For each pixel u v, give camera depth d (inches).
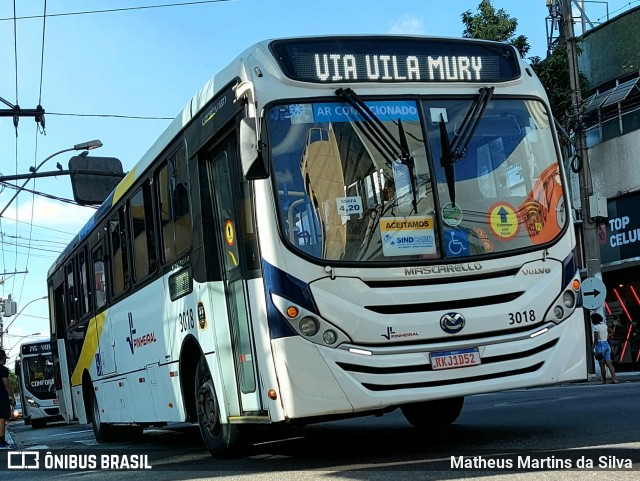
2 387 556.1
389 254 262.5
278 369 254.2
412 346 256.7
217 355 303.9
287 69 273.9
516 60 301.7
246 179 260.2
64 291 610.9
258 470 280.7
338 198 264.5
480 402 554.9
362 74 279.4
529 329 269.4
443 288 262.2
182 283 337.7
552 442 288.4
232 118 281.6
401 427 403.2
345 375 251.6
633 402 429.1
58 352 641.0
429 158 275.3
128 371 431.2
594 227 808.3
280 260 257.4
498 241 273.4
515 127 290.0
